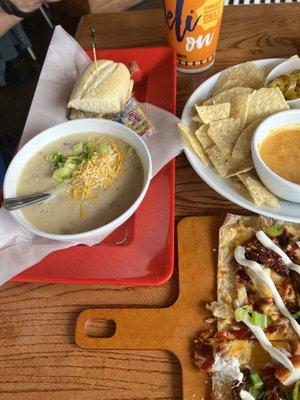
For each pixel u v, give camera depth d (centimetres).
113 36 52
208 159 37
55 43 48
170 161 39
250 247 32
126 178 37
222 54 48
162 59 48
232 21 51
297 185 32
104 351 30
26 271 33
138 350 30
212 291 31
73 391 28
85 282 32
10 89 91
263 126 36
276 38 48
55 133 40
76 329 30
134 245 34
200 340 29
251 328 29
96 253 34
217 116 38
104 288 33
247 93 39
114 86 41
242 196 35
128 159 38
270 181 33
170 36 44
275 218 33
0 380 29
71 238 32
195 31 42
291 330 29
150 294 32
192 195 37
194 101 41
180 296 31
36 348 30
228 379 27
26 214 36
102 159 37
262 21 50
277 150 36
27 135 42
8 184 37
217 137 37
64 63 47
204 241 34
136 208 34
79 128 40
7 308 32
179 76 47
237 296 30
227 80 42
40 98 45
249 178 35
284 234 33
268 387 27
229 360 28
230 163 36
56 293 33
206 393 27
